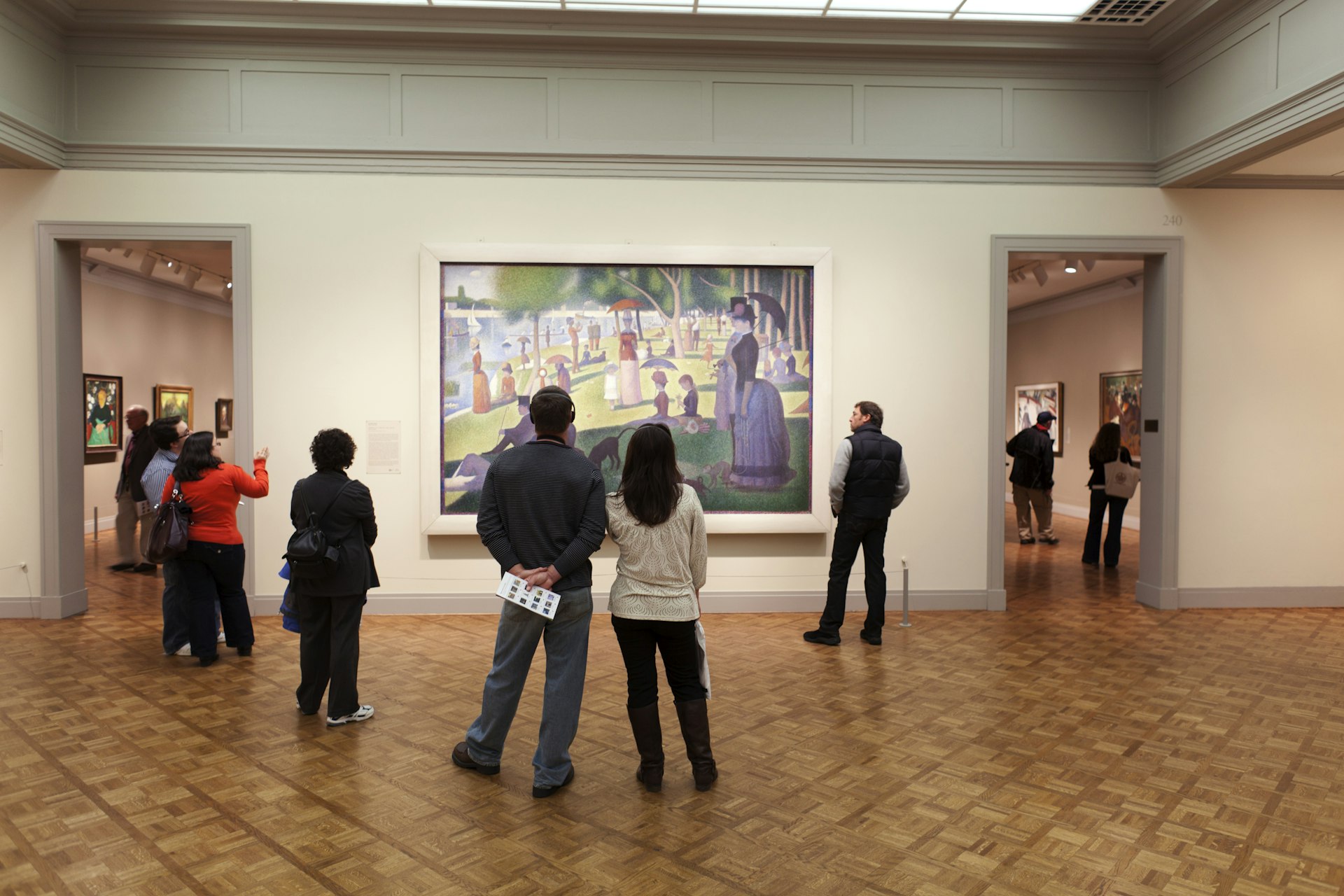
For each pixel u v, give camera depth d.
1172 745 3.79
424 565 6.41
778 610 6.57
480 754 3.40
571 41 6.29
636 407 6.43
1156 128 6.64
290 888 2.57
